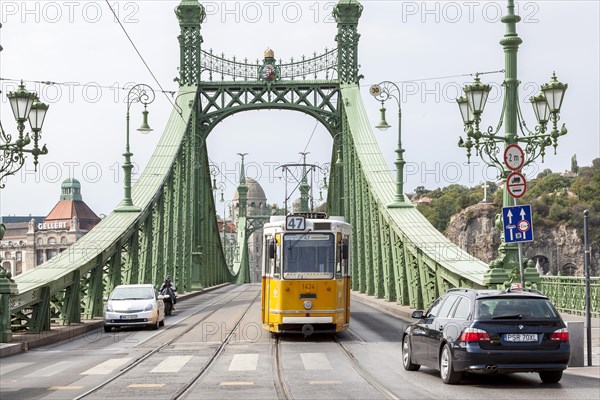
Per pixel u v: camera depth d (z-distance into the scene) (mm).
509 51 23656
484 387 15898
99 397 14945
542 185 132000
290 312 27234
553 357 15766
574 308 32250
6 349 23125
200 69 63219
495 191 137250
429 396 14672
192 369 19297
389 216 42031
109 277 37188
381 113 43656
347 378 17484
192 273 68562
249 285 99812
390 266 45375
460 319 16312
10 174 23266
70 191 143750
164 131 57250
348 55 62094
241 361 20953
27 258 143125
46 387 16344
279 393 15266
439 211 139500
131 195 43875
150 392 15562
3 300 24609
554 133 22109
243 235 131250
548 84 22047
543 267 125750
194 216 68875
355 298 55156
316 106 63062
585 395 14633
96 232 37688
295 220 27891
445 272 31688
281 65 63469
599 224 121250
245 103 63344
